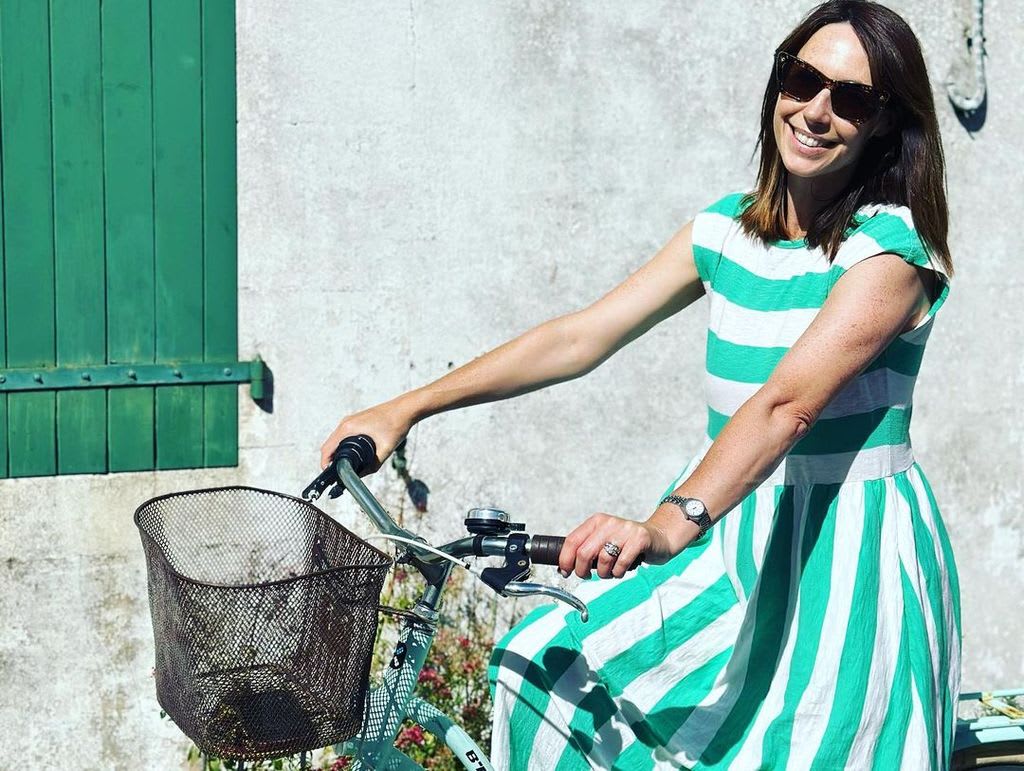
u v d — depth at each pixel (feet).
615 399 14.97
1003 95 15.40
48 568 13.97
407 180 14.16
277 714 7.45
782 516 8.56
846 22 7.95
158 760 14.44
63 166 13.47
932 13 15.08
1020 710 10.80
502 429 14.73
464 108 14.17
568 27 14.28
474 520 7.67
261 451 14.24
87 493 13.93
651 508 15.19
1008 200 15.53
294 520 8.48
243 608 7.22
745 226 8.65
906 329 8.17
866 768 8.18
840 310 7.72
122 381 13.82
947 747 8.78
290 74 13.75
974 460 15.81
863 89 7.81
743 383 8.62
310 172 13.94
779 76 8.12
